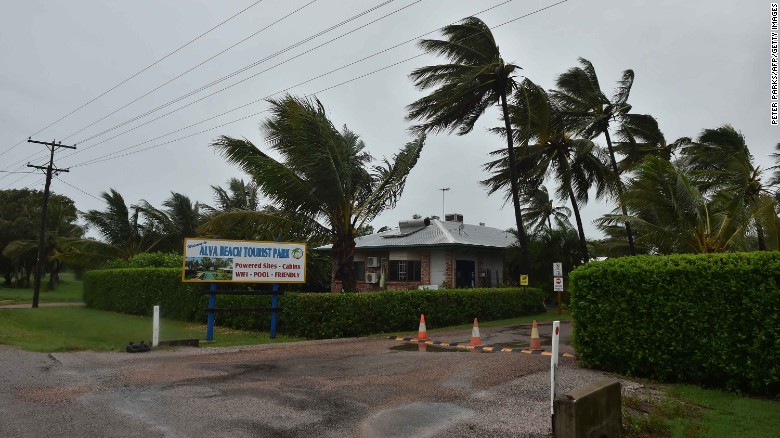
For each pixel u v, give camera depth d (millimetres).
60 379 8227
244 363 10062
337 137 17016
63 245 34094
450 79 22156
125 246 34281
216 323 17766
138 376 8578
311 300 14922
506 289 21250
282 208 17000
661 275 8859
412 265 27500
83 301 28234
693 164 24703
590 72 26219
